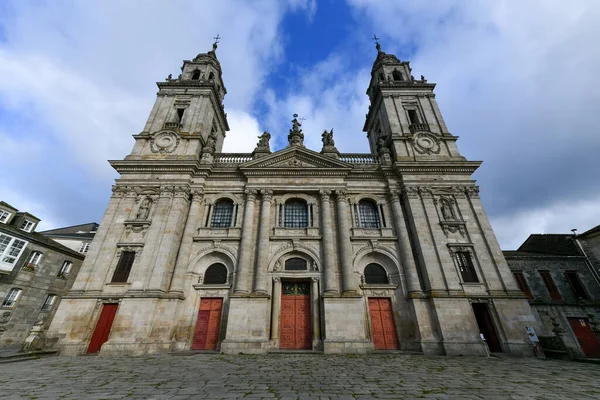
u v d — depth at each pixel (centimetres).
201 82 3102
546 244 2977
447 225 2283
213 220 2481
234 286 2073
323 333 1956
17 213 2780
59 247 2934
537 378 1077
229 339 1847
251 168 2569
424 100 3089
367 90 3912
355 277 2192
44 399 780
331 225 2370
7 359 1470
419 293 2042
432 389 897
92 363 1442
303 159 2697
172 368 1284
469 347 1797
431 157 2680
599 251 2616
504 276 2067
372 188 2588
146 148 2684
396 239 2314
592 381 1028
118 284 2022
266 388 905
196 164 2522
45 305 2786
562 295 2497
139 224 2248
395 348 1962
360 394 834
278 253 2247
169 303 1978
